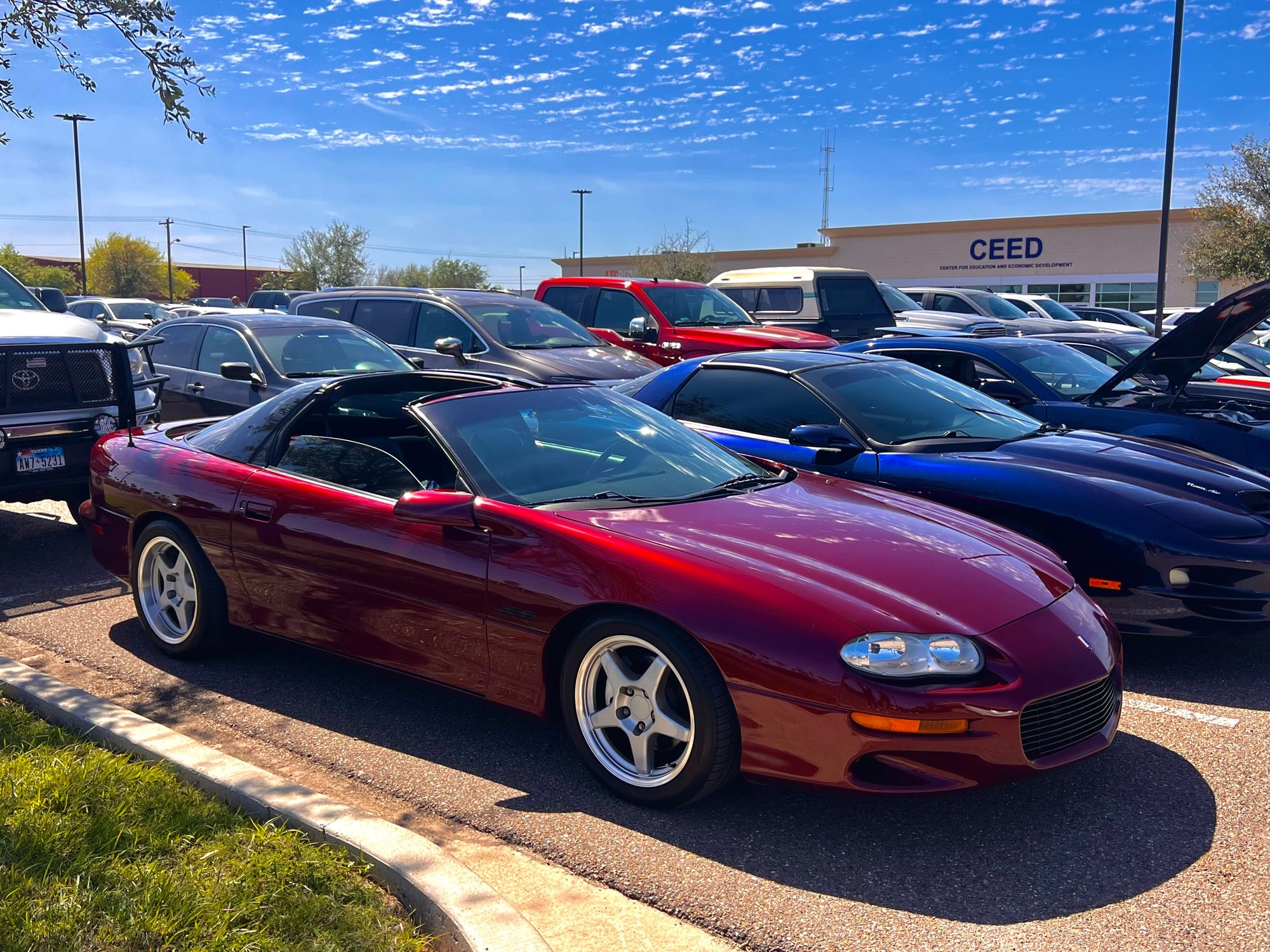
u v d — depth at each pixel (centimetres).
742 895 296
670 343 1248
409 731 415
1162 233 2036
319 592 427
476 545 380
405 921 273
